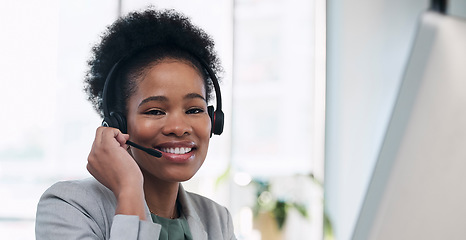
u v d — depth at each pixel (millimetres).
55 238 950
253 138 3273
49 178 3014
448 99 545
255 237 3137
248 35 3318
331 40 3150
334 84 3105
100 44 1163
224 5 3195
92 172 989
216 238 1150
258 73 3303
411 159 551
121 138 1001
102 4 3066
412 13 2764
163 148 1009
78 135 3029
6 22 3027
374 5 2924
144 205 938
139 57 1045
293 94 3275
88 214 978
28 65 3037
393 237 554
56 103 3033
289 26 3305
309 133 3244
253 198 3168
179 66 1030
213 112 1123
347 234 2926
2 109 3008
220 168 3131
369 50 2930
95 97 1187
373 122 2854
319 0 3271
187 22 1153
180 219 1081
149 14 1122
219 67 1221
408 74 561
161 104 1005
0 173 2988
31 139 3021
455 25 551
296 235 3135
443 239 551
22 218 2982
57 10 3055
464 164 546
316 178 3180
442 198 549
